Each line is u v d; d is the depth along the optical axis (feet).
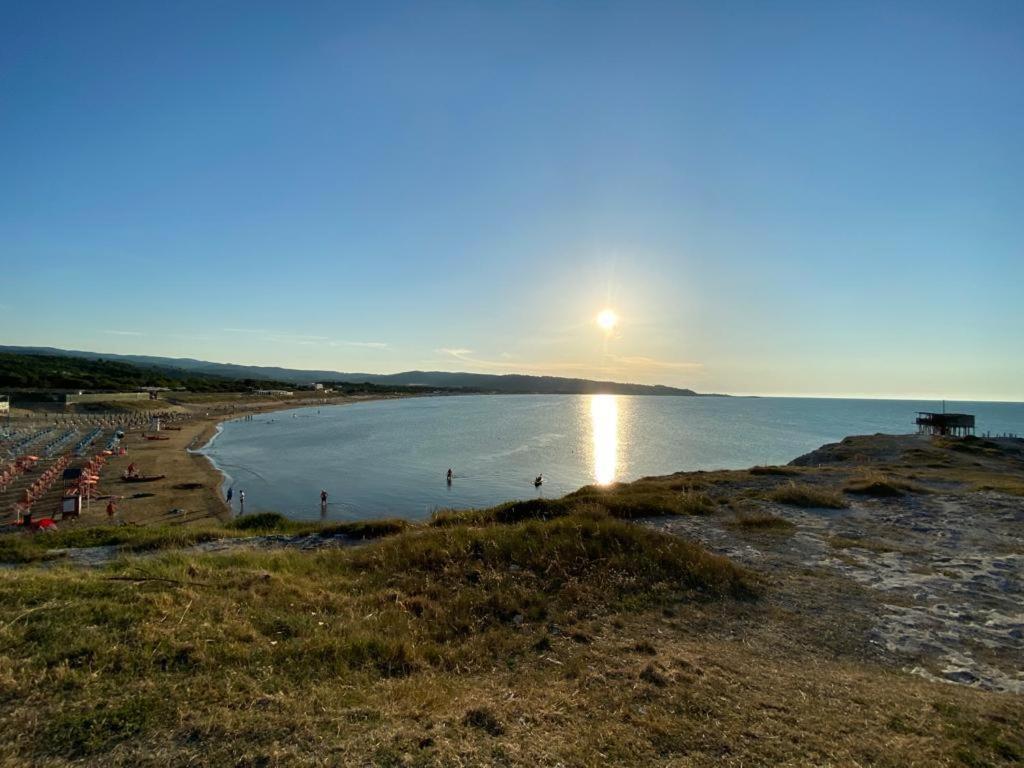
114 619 22.57
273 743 14.52
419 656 22.88
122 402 366.43
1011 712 18.37
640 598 30.25
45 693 16.65
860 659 23.36
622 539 39.04
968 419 190.80
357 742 14.74
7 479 141.28
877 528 47.78
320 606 28.40
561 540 38.50
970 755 15.44
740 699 18.60
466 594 30.83
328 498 144.56
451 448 256.52
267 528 62.34
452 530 43.50
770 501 59.72
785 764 14.75
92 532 53.11
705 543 42.75
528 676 21.18
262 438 287.48
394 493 153.28
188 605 25.30
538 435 326.03
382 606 29.12
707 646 24.25
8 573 29.84
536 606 29.22
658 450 258.78
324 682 19.30
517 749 14.92
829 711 17.99
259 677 19.20
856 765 14.75
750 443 291.99
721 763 14.71
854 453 136.26
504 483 171.32
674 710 17.67
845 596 31.12
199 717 15.79
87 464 160.86
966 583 33.19
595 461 221.05
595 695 18.90
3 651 19.13
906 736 16.49
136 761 13.66
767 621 27.50
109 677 18.01
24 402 336.49
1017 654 23.97
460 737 15.42
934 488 70.69
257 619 25.07
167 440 252.21
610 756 14.87
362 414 501.15
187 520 111.75
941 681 21.40
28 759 13.62
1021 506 55.31
